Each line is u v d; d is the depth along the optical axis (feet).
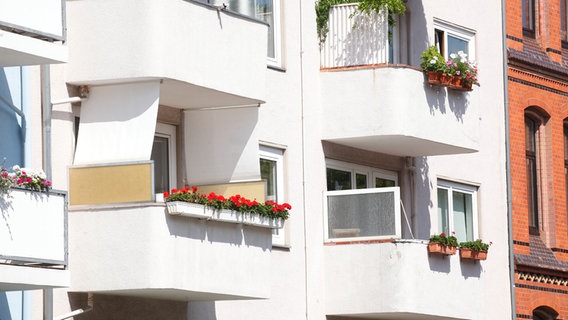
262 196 83.05
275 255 88.94
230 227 79.41
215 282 78.07
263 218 81.05
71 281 75.72
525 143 111.55
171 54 77.05
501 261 107.24
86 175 76.95
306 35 93.04
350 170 96.27
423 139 93.91
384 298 90.99
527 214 110.01
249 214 80.07
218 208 78.02
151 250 75.00
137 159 76.95
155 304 80.94
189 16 78.28
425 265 92.22
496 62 108.78
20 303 73.92
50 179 75.10
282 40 91.61
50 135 75.31
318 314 91.50
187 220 76.69
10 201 66.95
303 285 90.68
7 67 73.20
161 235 75.25
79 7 77.41
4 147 72.33
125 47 76.69
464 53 102.01
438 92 95.40
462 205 105.50
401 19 100.78
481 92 106.93
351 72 93.25
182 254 76.23
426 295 92.02
